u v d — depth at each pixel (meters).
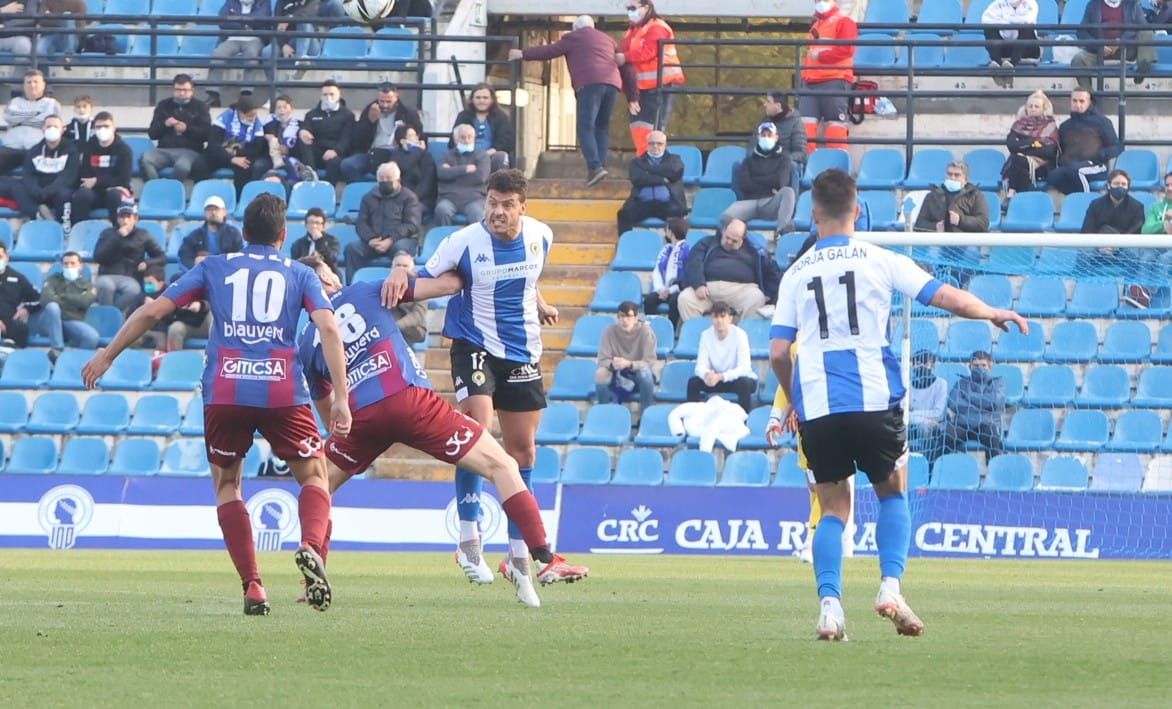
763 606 22.59
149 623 18.38
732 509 41.84
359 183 54.16
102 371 18.69
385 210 50.91
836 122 55.31
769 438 35.97
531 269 23.25
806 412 16.44
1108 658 15.10
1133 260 46.84
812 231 48.19
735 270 48.72
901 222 51.75
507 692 12.33
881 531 16.78
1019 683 13.09
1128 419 45.34
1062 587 28.69
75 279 50.53
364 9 52.44
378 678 13.19
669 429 46.03
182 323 50.88
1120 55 54.94
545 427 46.78
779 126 52.69
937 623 19.62
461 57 60.41
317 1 60.59
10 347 50.25
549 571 24.14
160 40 62.47
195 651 15.23
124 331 18.56
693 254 49.12
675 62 54.69
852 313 16.25
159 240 53.47
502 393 23.78
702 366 45.72
